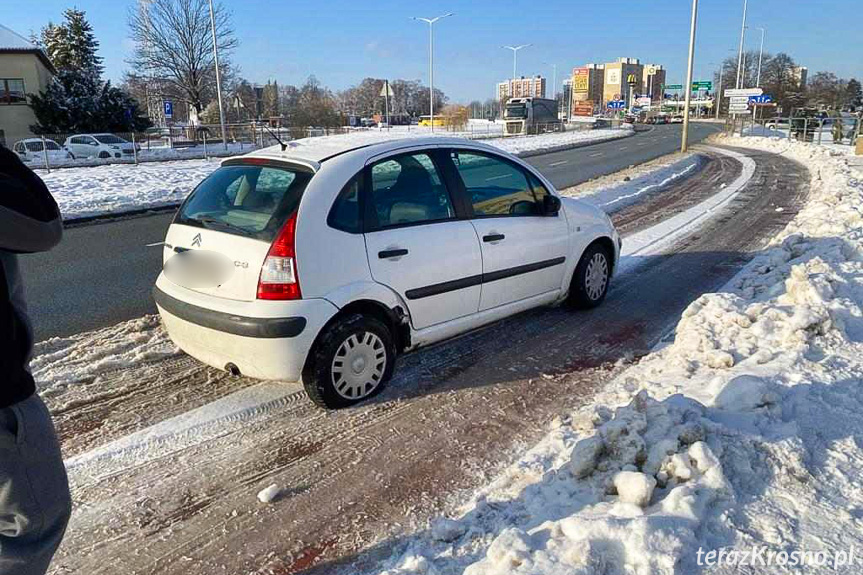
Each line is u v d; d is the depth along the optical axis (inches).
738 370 159.9
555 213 212.5
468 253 179.8
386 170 165.8
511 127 2170.3
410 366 185.8
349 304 155.3
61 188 644.7
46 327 226.2
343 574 104.3
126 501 124.2
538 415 156.5
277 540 113.0
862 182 523.5
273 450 141.9
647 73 5836.6
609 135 1971.0
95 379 177.9
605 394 164.1
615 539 96.2
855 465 118.3
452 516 118.0
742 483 112.7
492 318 193.0
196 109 1990.7
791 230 333.1
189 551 110.6
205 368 186.2
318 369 151.0
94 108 1652.3
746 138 1380.4
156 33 1891.0
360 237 155.6
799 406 136.8
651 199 535.8
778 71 2758.4
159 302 165.2
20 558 76.7
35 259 342.0
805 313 175.3
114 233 426.6
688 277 282.0
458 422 153.3
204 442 145.4
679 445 118.0
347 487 128.0
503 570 93.5
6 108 1631.4
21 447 72.9
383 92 1578.5
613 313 233.8
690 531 98.0
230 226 153.2
